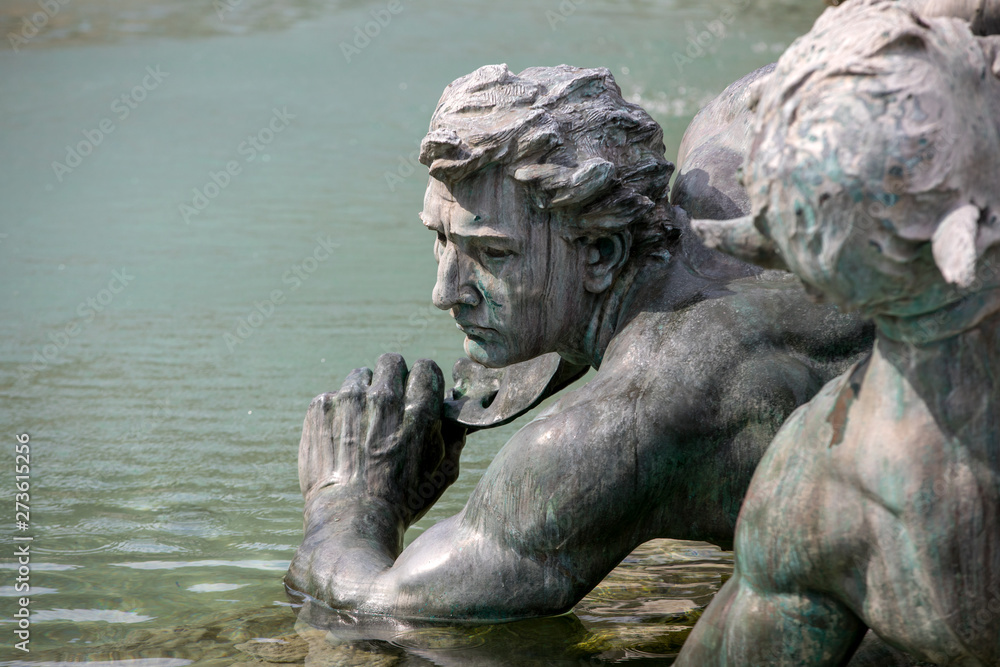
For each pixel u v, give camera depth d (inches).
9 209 499.8
